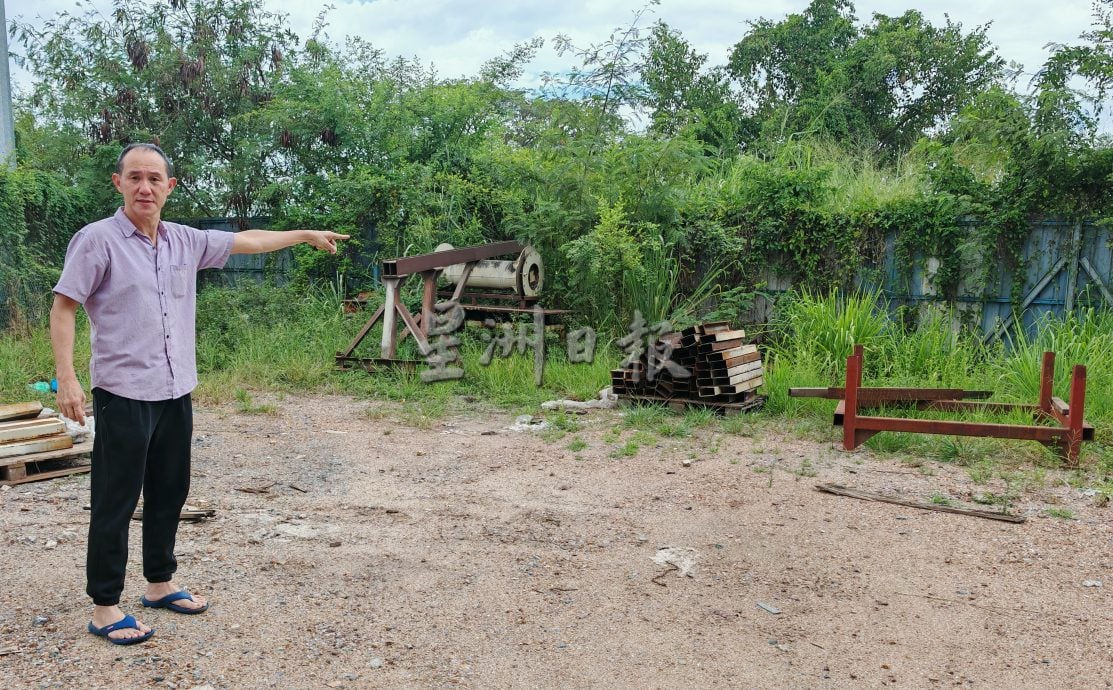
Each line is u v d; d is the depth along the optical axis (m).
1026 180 9.16
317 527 4.79
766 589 3.99
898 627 3.61
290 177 13.41
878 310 10.05
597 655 3.33
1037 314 9.32
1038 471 5.78
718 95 24.11
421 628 3.53
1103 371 7.73
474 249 10.33
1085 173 8.80
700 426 7.36
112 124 13.96
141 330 3.16
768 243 10.59
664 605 3.80
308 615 3.62
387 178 12.23
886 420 6.30
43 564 4.14
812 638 3.50
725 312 10.49
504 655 3.31
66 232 12.80
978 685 3.14
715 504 5.24
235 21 14.34
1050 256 9.20
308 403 8.46
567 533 4.72
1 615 3.54
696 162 10.80
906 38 26.66
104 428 3.15
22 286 11.63
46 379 9.20
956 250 9.47
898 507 5.20
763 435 7.03
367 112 13.20
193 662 3.17
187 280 3.36
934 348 8.98
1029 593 3.96
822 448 6.59
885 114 27.33
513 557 4.36
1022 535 4.71
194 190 14.41
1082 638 3.51
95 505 3.21
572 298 11.02
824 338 9.23
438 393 8.77
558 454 6.48
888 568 4.25
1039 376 7.72
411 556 4.35
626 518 4.98
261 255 13.23
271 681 3.06
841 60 26.94
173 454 3.40
